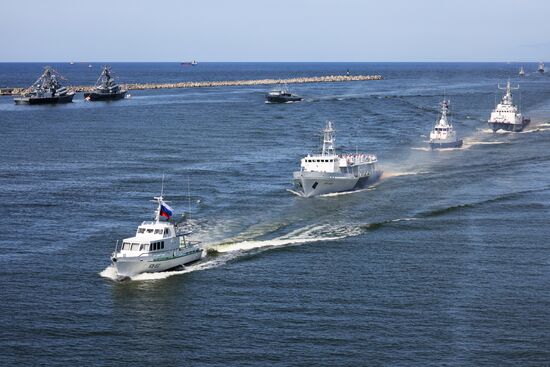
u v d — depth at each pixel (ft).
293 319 264.11
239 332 254.47
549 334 251.19
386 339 247.70
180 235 333.01
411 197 450.30
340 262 323.98
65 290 294.05
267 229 376.89
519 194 450.30
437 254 333.62
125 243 318.04
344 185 466.70
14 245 350.23
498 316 265.13
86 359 236.22
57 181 500.33
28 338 249.96
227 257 333.01
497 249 340.39
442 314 266.98
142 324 262.06
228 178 513.04
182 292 291.79
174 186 483.92
